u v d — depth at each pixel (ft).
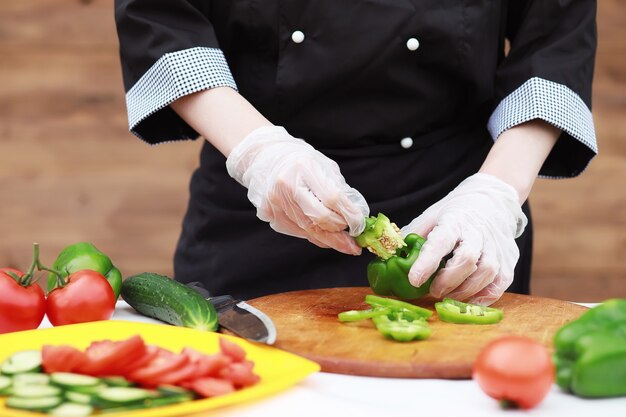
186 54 6.05
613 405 3.91
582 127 6.44
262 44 6.65
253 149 5.68
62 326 4.86
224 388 3.87
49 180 13.38
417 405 3.97
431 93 6.72
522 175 6.15
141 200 13.50
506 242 5.72
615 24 13.60
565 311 5.39
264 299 5.73
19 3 13.15
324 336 4.82
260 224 6.91
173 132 6.66
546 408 3.87
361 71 6.52
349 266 6.86
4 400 3.87
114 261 13.51
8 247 13.39
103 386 3.86
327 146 6.83
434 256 5.37
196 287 5.69
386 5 6.40
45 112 13.32
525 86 6.44
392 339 4.76
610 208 13.75
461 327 5.01
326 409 3.88
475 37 6.57
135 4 6.21
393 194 6.89
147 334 4.82
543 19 6.63
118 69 13.37
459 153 7.02
